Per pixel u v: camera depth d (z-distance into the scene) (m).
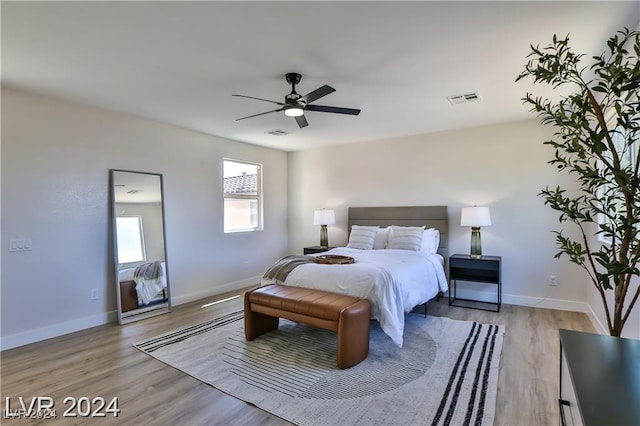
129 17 2.04
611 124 2.87
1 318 3.16
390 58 2.62
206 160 5.09
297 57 2.60
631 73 1.30
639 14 2.02
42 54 2.52
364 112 4.05
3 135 3.19
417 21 2.10
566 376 1.32
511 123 4.52
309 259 3.84
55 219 3.52
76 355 3.00
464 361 2.80
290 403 2.23
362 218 5.66
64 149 3.58
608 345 1.35
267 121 4.41
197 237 4.94
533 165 4.40
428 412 2.12
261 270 6.05
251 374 2.62
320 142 5.79
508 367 2.69
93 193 3.81
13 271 3.23
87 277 3.75
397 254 4.31
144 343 3.26
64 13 1.98
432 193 5.11
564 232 4.23
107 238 3.92
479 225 4.31
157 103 3.67
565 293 4.23
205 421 2.05
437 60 2.65
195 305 4.60
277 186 6.43
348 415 2.10
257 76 2.95
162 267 4.37
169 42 2.36
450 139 4.96
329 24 2.14
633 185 1.34
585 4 1.93
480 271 4.62
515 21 2.10
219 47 2.44
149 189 4.32
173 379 2.56
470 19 2.08
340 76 2.96
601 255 1.50
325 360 2.85
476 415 2.07
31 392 2.39
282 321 3.86
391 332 2.89
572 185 4.18
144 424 2.03
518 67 2.78
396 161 5.41
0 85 3.13
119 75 2.92
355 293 3.06
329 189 6.14
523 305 4.45
